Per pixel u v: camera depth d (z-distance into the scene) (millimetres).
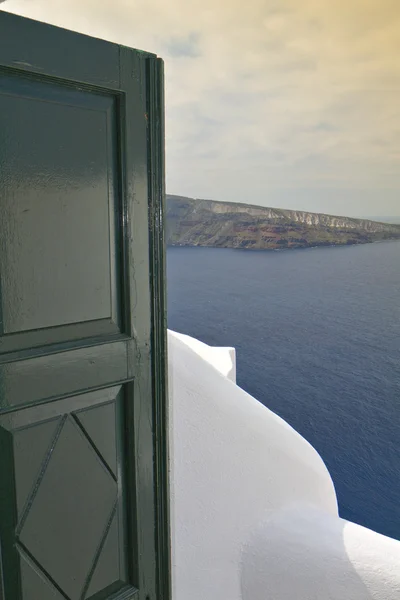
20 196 1072
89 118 1177
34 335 1121
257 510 1780
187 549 1673
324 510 1898
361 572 1596
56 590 1222
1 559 1110
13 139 1052
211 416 1662
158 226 1342
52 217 1129
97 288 1233
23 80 1059
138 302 1318
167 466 1447
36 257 1109
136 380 1337
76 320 1197
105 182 1225
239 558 1752
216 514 1702
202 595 1708
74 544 1250
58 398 1167
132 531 1391
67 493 1222
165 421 1422
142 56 1254
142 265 1318
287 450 1852
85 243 1196
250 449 1748
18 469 1119
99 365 1245
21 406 1102
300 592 1651
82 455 1247
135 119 1256
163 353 1392
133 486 1368
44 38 1064
